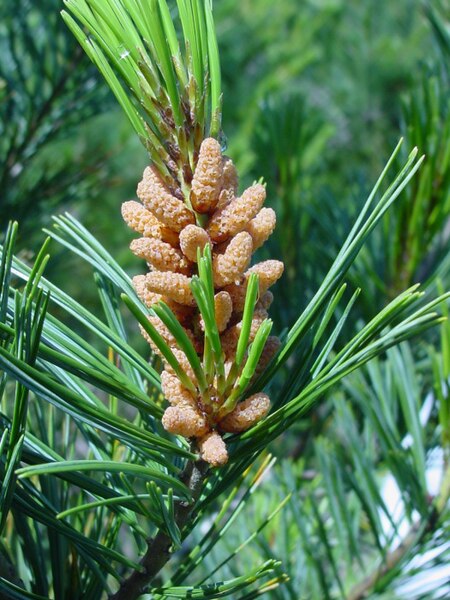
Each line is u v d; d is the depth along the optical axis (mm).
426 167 311
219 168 162
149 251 165
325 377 161
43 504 173
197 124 167
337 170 859
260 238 169
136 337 624
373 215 166
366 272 335
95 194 412
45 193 381
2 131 387
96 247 184
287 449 390
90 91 395
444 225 348
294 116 379
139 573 181
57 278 553
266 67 848
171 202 163
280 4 898
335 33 965
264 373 172
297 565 309
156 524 171
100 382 164
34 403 210
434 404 300
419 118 311
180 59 167
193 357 156
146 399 169
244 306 161
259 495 330
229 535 323
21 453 168
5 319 162
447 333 261
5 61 406
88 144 672
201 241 158
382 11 980
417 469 272
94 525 208
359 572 331
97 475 218
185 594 176
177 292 161
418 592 290
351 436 282
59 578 189
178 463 192
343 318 177
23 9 385
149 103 166
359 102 914
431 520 279
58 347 167
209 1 165
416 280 341
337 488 288
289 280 345
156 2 160
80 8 161
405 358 276
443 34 368
